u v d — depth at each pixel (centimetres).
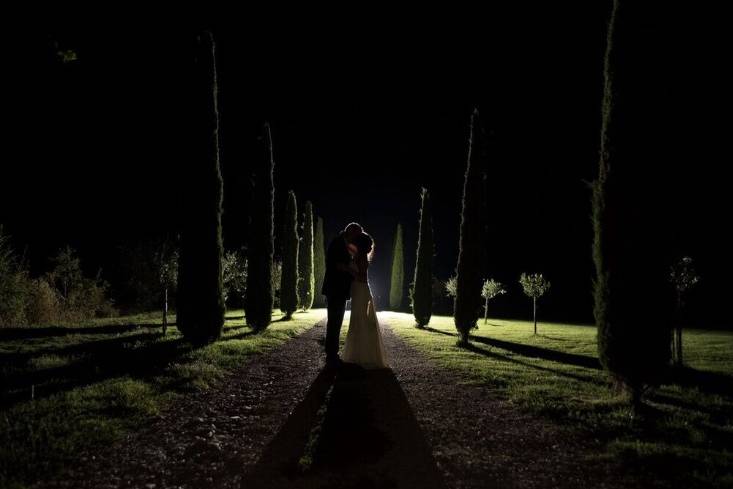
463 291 1293
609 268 605
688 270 914
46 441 434
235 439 464
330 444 451
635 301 584
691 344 1436
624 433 486
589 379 780
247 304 1405
